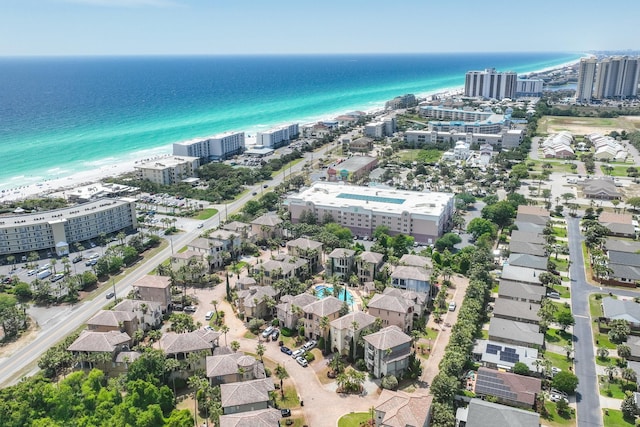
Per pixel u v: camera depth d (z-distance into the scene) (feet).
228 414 531.50
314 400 604.90
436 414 536.01
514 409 538.88
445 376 583.17
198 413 578.66
